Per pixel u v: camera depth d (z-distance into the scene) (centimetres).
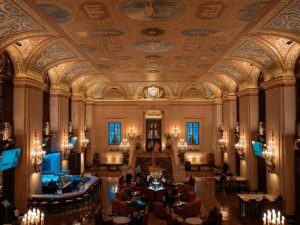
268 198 1382
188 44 1290
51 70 1780
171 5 859
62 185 1600
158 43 1280
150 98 2844
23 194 1370
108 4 852
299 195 1299
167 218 1242
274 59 1347
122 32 1114
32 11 902
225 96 2358
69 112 2236
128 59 1611
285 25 1019
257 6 865
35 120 1466
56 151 1836
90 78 2288
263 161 1712
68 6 864
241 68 1753
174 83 2798
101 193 1872
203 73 2055
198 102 2866
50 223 1295
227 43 1270
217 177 2027
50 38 1190
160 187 1636
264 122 1681
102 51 1417
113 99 2866
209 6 867
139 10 896
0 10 889
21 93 1358
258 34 1134
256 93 1830
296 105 1346
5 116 1305
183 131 2842
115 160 2855
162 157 2542
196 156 2861
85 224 1284
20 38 1098
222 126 2572
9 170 1334
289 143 1352
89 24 1023
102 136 2864
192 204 1377
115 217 1259
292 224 1296
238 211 1491
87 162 2739
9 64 1324
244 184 1894
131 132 2833
